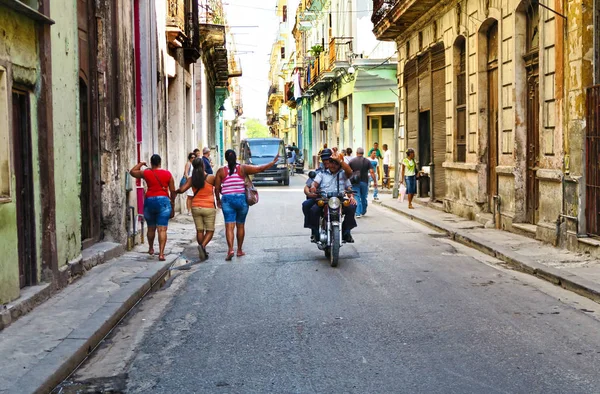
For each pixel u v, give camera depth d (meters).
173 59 20.83
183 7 21.56
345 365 5.76
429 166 20.98
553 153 11.97
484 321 7.16
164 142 19.14
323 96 45.84
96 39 11.71
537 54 13.05
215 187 12.12
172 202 11.76
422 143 22.64
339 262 11.25
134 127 13.50
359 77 33.28
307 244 13.59
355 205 11.47
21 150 7.95
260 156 35.31
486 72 16.09
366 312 7.67
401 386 5.20
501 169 14.41
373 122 34.66
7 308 6.95
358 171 18.77
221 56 34.12
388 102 33.78
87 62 11.34
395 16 21.44
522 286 9.05
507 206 14.35
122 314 7.81
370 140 34.66
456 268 10.52
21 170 7.92
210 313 7.88
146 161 16.31
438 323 7.11
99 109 11.75
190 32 22.47
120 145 12.12
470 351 6.08
